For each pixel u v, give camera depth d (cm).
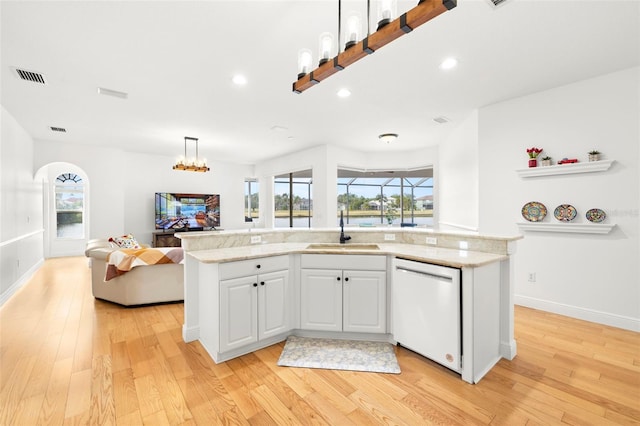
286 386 193
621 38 227
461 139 465
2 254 368
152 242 693
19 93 327
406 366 217
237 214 825
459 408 171
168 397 182
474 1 186
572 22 207
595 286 297
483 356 207
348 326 256
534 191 334
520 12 197
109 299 361
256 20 203
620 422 159
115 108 377
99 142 572
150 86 310
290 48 238
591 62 265
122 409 170
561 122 315
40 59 253
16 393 183
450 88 321
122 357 231
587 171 295
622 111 280
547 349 242
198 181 762
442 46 238
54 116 409
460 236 261
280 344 255
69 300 376
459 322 199
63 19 199
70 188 684
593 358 227
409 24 117
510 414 166
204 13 195
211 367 217
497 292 226
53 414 165
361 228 325
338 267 257
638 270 274
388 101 360
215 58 253
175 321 309
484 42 233
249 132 498
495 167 366
